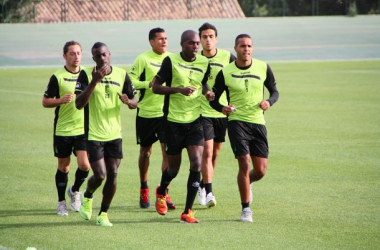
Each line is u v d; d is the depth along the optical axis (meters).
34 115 57.09
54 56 119.00
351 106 61.69
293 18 182.75
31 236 24.53
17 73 95.12
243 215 26.80
